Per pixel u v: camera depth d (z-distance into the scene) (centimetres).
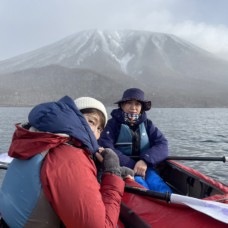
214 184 392
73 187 188
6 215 208
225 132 2644
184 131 2733
